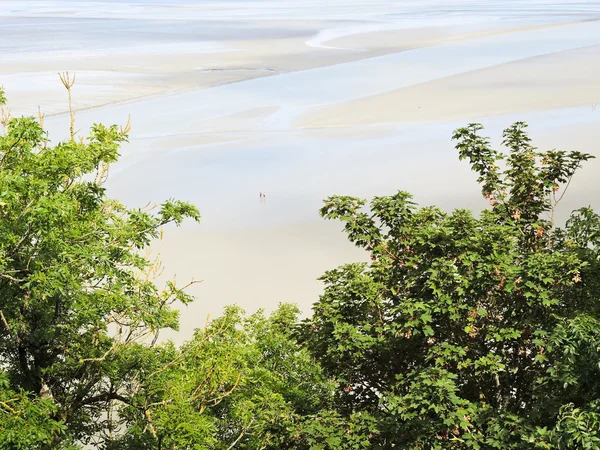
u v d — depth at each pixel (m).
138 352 17.61
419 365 15.80
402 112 81.88
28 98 96.25
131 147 68.75
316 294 38.66
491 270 14.97
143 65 131.00
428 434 14.22
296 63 129.88
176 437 15.28
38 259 14.31
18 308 15.42
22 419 13.38
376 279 17.44
